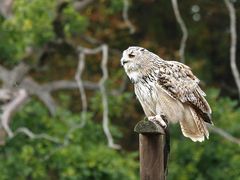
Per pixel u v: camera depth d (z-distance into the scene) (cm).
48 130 2002
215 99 2138
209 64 2745
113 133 1995
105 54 2022
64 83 2205
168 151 964
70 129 1944
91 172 1839
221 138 2023
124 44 2661
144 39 2727
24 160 1853
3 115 1958
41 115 2061
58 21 1989
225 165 1997
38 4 1886
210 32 2789
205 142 2017
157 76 1072
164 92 1071
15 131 1984
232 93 2764
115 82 2366
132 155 1942
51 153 1864
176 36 2775
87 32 2592
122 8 2111
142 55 1076
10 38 1938
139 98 1089
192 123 1079
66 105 2169
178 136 2097
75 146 1886
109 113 2023
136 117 2503
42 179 1884
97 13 2581
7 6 2117
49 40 1967
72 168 1825
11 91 2055
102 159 1848
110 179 1845
